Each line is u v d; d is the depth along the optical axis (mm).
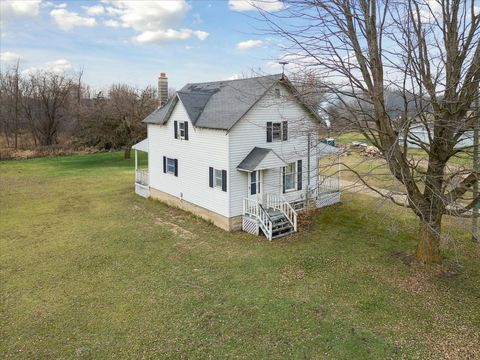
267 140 17984
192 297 10922
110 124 43125
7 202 22438
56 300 10859
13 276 12430
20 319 9883
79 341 8922
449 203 10164
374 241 15297
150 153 22906
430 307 10070
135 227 17656
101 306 10500
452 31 10070
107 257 14016
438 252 12469
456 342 8539
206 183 18250
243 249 14734
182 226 17828
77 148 46562
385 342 8602
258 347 8555
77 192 25172
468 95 9984
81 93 59688
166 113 20422
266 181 18188
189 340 8867
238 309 10195
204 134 17922
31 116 50938
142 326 9500
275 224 16234
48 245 15305
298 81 11148
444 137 10797
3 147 49781
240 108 17078
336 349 8406
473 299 10461
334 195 21125
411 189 11742
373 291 11016
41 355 8430
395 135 10820
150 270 12867
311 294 10930
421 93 9742
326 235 16203
